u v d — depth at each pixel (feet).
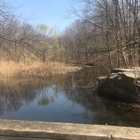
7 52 21.80
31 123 6.06
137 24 29.91
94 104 29.27
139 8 33.42
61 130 5.48
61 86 47.03
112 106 27.43
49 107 28.99
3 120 6.37
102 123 21.26
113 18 38.68
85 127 5.74
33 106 29.78
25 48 20.33
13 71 60.80
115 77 28.81
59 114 25.23
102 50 33.32
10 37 19.49
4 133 5.57
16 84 50.39
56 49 100.83
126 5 36.81
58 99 34.19
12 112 26.71
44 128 5.64
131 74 26.71
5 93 39.93
